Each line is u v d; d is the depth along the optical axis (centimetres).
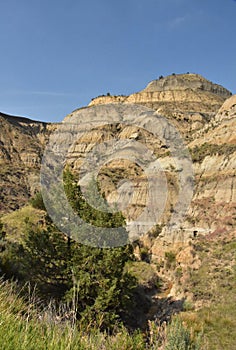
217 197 4525
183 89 14438
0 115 13150
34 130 13150
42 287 1334
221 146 5766
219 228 3547
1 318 394
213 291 1836
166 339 627
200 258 2531
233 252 2388
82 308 1292
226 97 15950
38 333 409
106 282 1306
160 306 1955
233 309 1517
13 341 355
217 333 1269
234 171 4753
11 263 1404
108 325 1193
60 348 381
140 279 2508
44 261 1393
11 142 11788
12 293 588
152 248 3978
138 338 579
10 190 8962
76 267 1339
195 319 1459
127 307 1473
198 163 5722
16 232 2478
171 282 2567
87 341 452
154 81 16012
